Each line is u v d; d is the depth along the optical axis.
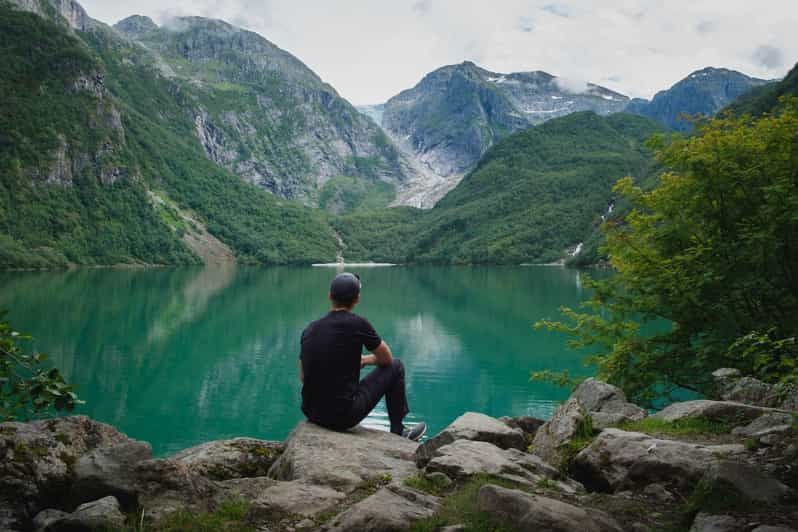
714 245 13.69
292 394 30.94
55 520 3.89
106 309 65.38
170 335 49.69
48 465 4.58
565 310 16.31
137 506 4.35
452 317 63.47
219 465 6.12
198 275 161.38
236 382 33.56
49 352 39.81
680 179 14.67
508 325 56.84
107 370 35.53
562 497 4.56
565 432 6.02
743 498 3.84
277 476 5.76
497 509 3.80
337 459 5.39
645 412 7.11
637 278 14.41
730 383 8.41
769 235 12.01
